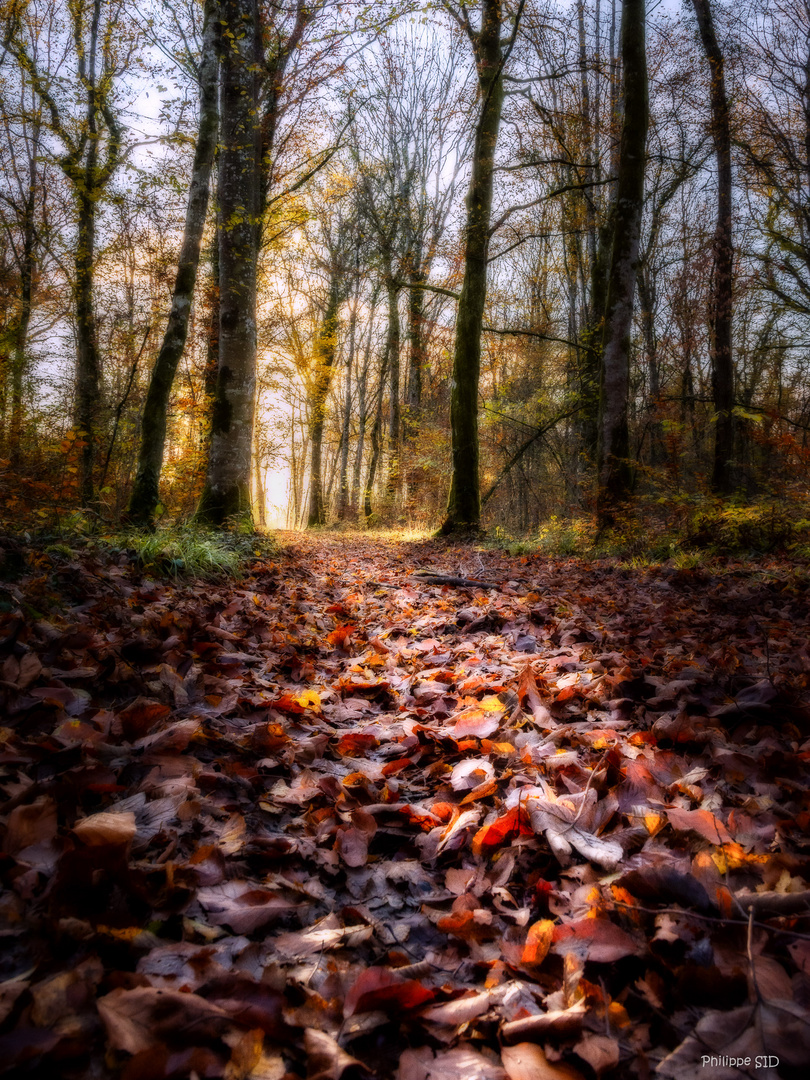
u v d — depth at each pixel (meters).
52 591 3.20
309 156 12.69
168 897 1.29
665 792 1.79
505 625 4.39
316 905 1.43
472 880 1.51
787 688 2.51
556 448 19.83
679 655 3.29
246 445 9.02
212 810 1.68
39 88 10.62
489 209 12.53
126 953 1.12
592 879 1.43
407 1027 1.06
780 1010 0.98
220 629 3.43
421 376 21.66
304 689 2.98
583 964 1.15
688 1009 1.05
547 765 2.01
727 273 10.98
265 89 10.56
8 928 1.12
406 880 1.55
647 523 9.13
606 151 15.40
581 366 14.62
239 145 8.85
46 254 13.20
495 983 1.17
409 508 20.12
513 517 23.58
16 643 2.35
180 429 14.13
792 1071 0.90
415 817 1.80
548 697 2.72
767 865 1.36
